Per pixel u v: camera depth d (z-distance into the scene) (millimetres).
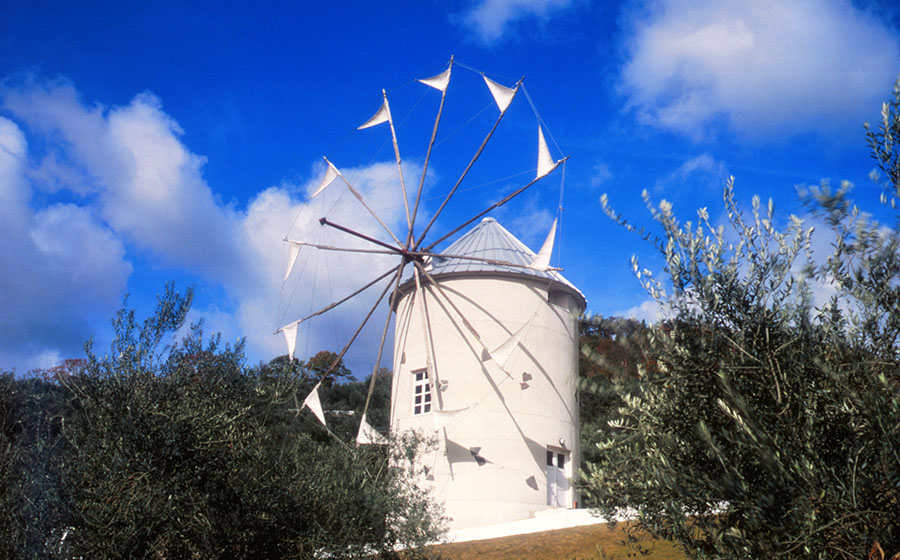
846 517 4629
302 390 32250
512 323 24391
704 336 5824
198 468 10148
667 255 6082
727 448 5520
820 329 5559
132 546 9039
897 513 4680
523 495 22391
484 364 23797
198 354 11469
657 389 6238
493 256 25750
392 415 25641
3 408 11031
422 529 14047
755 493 4973
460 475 22531
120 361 10414
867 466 4824
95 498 9266
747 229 5938
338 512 12250
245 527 10492
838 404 5129
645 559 13117
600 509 7355
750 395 5551
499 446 22797
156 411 10070
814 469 4723
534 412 23516
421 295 25438
